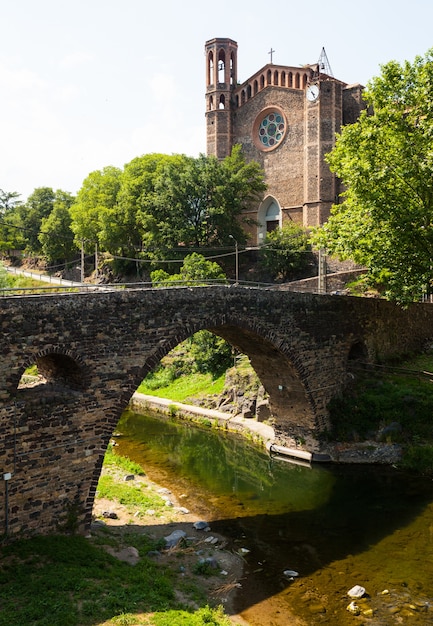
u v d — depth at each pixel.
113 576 15.42
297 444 29.62
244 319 24.36
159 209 54.66
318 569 17.73
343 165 27.34
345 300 30.31
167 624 13.10
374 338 32.34
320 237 29.06
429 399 27.67
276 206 62.41
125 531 19.66
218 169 54.28
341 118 57.97
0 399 16.17
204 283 44.44
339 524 21.19
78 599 13.77
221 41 65.19
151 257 55.06
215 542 19.52
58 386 18.58
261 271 56.84
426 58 25.47
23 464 16.77
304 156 58.47
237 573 17.42
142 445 31.91
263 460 29.23
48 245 76.62
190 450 30.97
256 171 55.91
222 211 52.09
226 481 26.09
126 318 19.36
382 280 28.19
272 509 22.77
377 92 26.11
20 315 16.48
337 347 29.84
